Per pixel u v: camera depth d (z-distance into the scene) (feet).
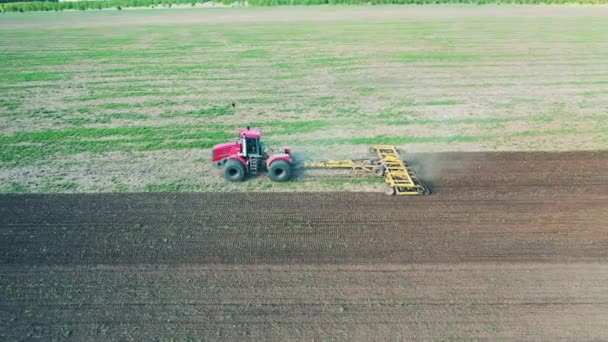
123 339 35.73
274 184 61.77
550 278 41.98
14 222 52.19
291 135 81.10
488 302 39.06
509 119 87.97
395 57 148.25
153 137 80.38
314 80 120.16
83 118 91.50
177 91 111.65
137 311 38.55
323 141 78.13
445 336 35.58
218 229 50.37
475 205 55.26
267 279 42.11
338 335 35.70
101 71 135.13
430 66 134.41
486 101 99.71
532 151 72.49
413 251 45.98
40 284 41.91
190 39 195.00
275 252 46.11
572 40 174.81
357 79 120.67
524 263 44.09
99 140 79.15
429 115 91.09
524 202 55.98
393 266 43.68
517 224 50.88
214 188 60.64
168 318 37.76
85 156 72.08
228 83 118.62
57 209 55.16
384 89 110.52
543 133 80.28
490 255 45.29
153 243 47.88
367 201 56.54
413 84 114.93
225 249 46.70
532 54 149.18
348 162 64.64
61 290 41.11
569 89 108.27
